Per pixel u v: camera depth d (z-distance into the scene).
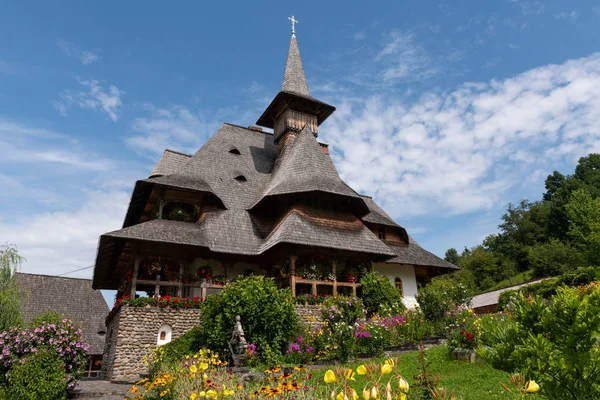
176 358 14.17
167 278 21.09
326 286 23.70
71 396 13.11
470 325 12.44
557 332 4.64
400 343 15.04
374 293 21.94
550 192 83.31
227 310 14.88
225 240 21.09
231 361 14.15
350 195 23.17
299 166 24.83
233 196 24.53
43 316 14.30
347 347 13.59
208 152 27.06
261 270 23.39
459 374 9.70
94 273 25.00
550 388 4.51
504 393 7.82
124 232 18.42
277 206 24.62
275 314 15.27
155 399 9.60
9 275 22.58
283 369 11.06
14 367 12.31
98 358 31.25
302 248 21.27
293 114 30.56
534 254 58.59
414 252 27.97
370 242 23.14
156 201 22.81
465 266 71.62
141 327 17.33
